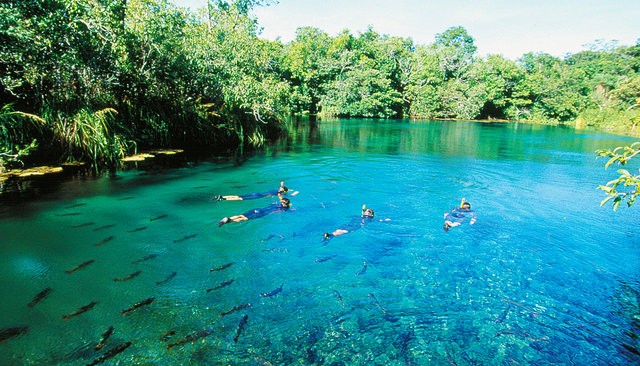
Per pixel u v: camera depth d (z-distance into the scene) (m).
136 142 15.77
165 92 17.22
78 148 12.98
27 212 8.67
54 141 12.50
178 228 8.24
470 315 5.43
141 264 6.52
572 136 34.53
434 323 5.23
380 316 5.35
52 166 12.18
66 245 7.08
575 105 58.50
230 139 20.45
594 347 4.80
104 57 13.74
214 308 5.36
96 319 4.97
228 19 20.45
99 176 12.23
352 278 6.38
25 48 11.09
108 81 14.08
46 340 4.54
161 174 13.02
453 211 9.93
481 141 28.09
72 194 10.19
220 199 10.40
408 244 7.84
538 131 40.09
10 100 11.91
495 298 5.87
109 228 8.01
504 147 24.62
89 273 6.12
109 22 13.05
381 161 17.67
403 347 4.73
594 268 6.92
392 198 11.29
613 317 5.43
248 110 21.36
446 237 8.27
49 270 6.14
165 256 6.88
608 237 8.48
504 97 61.19
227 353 4.50
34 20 10.79
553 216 9.92
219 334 4.82
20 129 11.49
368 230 8.58
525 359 4.57
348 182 13.19
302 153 19.33
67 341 4.54
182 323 4.99
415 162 17.67
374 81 49.34
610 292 6.10
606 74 62.62
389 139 27.52
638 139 32.34
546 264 7.05
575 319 5.38
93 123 13.23
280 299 5.68
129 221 8.48
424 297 5.85
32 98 12.41
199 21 20.19
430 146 24.03
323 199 10.96
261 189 11.81
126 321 4.97
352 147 22.36
